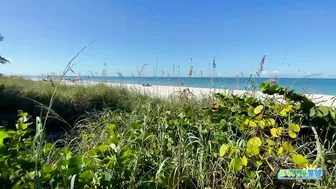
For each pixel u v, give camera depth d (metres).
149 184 1.22
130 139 1.61
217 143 1.52
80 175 1.04
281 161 1.38
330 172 1.35
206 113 2.04
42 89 7.68
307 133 1.78
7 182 0.98
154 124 2.10
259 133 1.66
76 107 5.84
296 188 1.31
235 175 1.34
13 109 6.05
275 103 1.91
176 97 3.78
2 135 1.25
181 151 1.46
